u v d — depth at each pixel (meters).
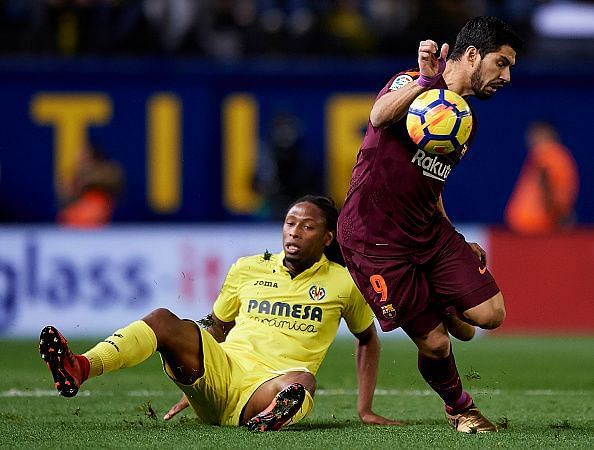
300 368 22.55
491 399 29.48
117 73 60.12
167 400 28.20
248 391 22.06
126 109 60.19
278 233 54.47
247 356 22.72
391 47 65.00
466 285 22.16
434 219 22.56
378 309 22.70
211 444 19.44
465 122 21.31
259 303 23.55
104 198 59.75
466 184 60.75
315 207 23.58
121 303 53.56
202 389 21.83
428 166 21.91
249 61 62.94
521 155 60.72
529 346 47.81
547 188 59.84
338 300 23.50
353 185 22.64
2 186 60.19
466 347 47.31
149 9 64.81
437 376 22.61
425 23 65.69
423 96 21.42
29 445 19.47
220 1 66.12
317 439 20.17
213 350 21.84
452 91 21.81
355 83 60.06
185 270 53.88
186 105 60.06
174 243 53.91
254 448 18.95
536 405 28.02
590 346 47.78
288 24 65.44
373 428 22.44
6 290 53.34
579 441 20.47
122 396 29.16
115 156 60.16
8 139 60.19
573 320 54.84
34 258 53.53
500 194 60.75
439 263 22.44
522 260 55.00
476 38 21.98
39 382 32.62
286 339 23.14
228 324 24.38
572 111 60.69
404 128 21.86
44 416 24.52
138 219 60.25
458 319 23.61
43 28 64.62
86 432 21.22
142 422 23.00
